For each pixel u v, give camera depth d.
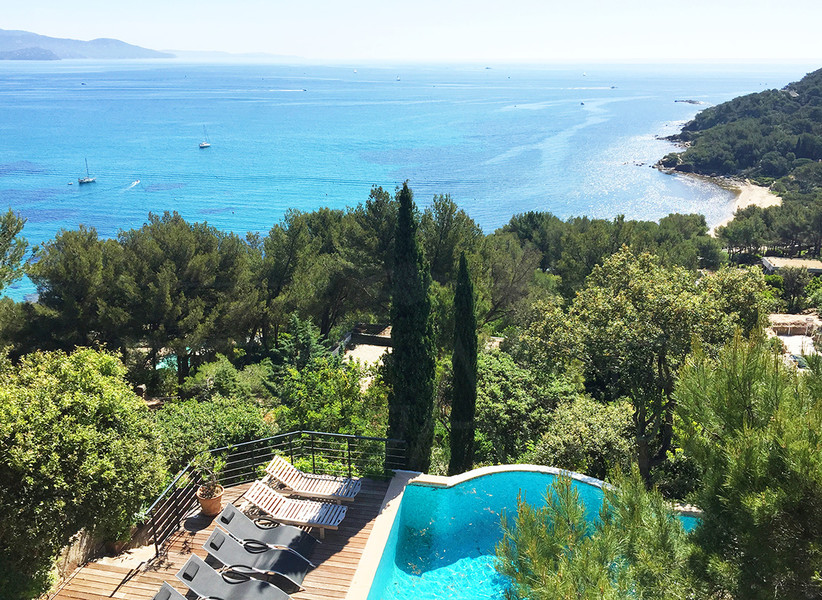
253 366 21.03
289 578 7.41
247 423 11.13
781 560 4.70
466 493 9.96
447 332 11.65
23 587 6.65
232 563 7.52
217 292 23.61
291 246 26.12
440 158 133.88
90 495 7.02
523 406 13.41
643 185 115.12
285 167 125.00
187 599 7.18
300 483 9.34
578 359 15.19
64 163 128.62
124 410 8.06
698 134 167.50
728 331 13.30
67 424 7.18
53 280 19.33
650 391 14.37
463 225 14.98
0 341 18.23
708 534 5.30
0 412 6.77
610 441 12.84
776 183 116.56
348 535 8.49
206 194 100.38
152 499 8.80
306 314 21.70
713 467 5.36
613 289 17.17
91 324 20.11
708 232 83.19
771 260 68.25
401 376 9.91
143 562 7.80
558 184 110.81
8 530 6.50
